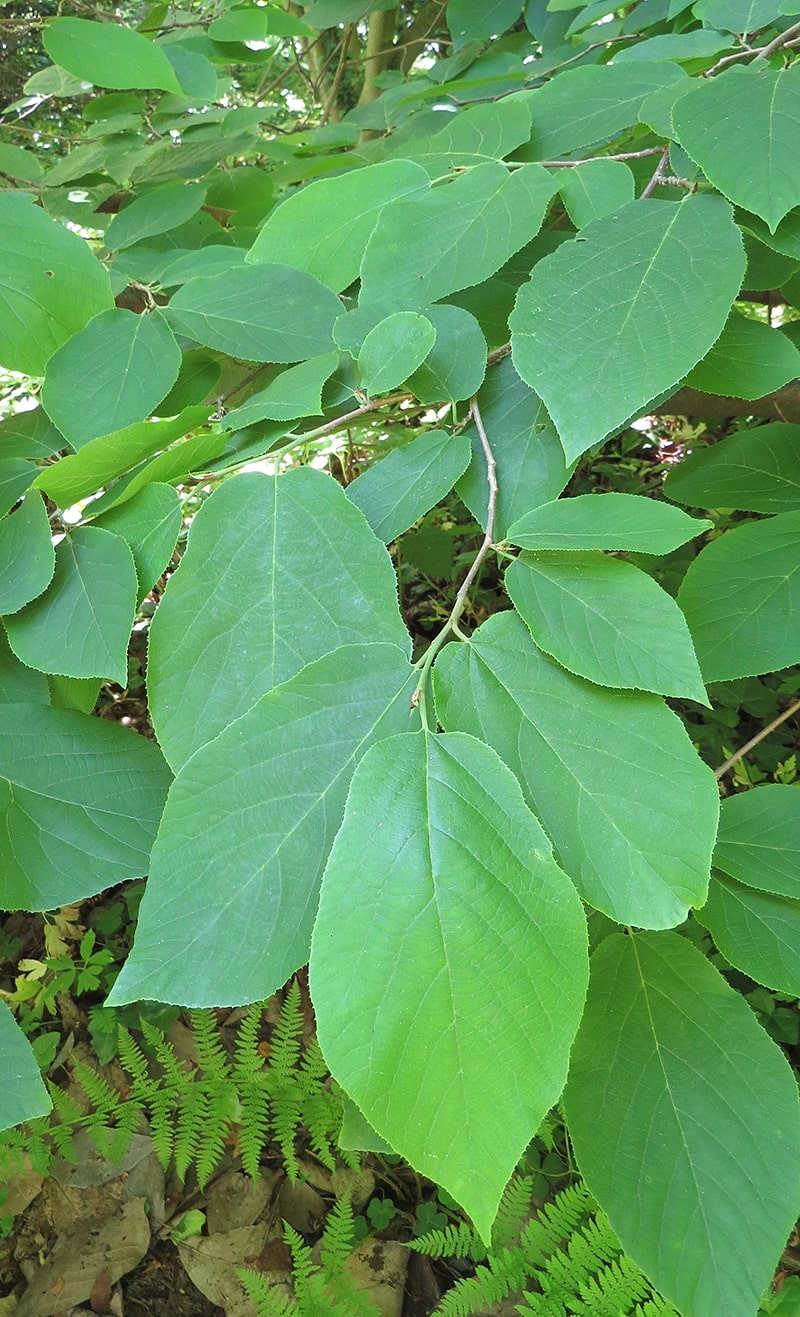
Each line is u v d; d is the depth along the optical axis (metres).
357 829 0.24
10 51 1.34
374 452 0.85
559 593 0.30
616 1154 0.32
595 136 0.45
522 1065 0.22
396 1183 1.00
